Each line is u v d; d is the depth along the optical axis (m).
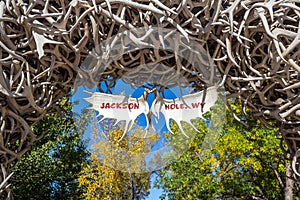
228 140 4.71
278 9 1.64
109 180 4.61
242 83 1.80
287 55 1.61
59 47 1.62
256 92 1.76
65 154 6.37
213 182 5.20
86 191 6.20
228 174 5.38
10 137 1.70
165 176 5.42
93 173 5.67
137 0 1.55
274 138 4.68
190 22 1.58
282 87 1.78
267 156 5.19
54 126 6.02
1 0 1.53
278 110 1.76
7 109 1.61
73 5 1.51
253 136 4.89
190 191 5.30
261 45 1.66
